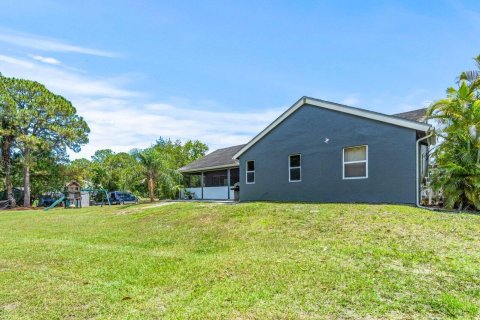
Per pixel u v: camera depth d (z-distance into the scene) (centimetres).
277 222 930
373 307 395
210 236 875
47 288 508
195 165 2598
